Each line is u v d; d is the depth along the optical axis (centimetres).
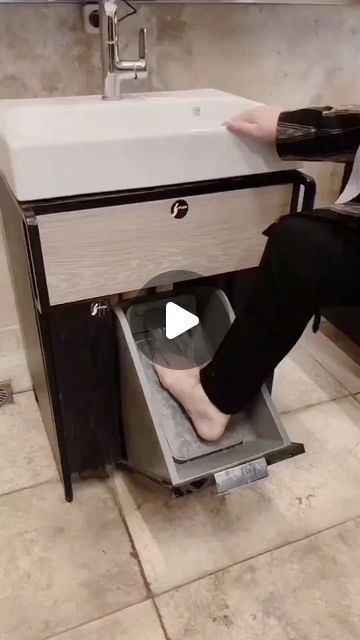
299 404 147
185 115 117
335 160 93
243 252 105
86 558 106
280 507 117
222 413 103
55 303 92
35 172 80
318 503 118
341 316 164
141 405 98
